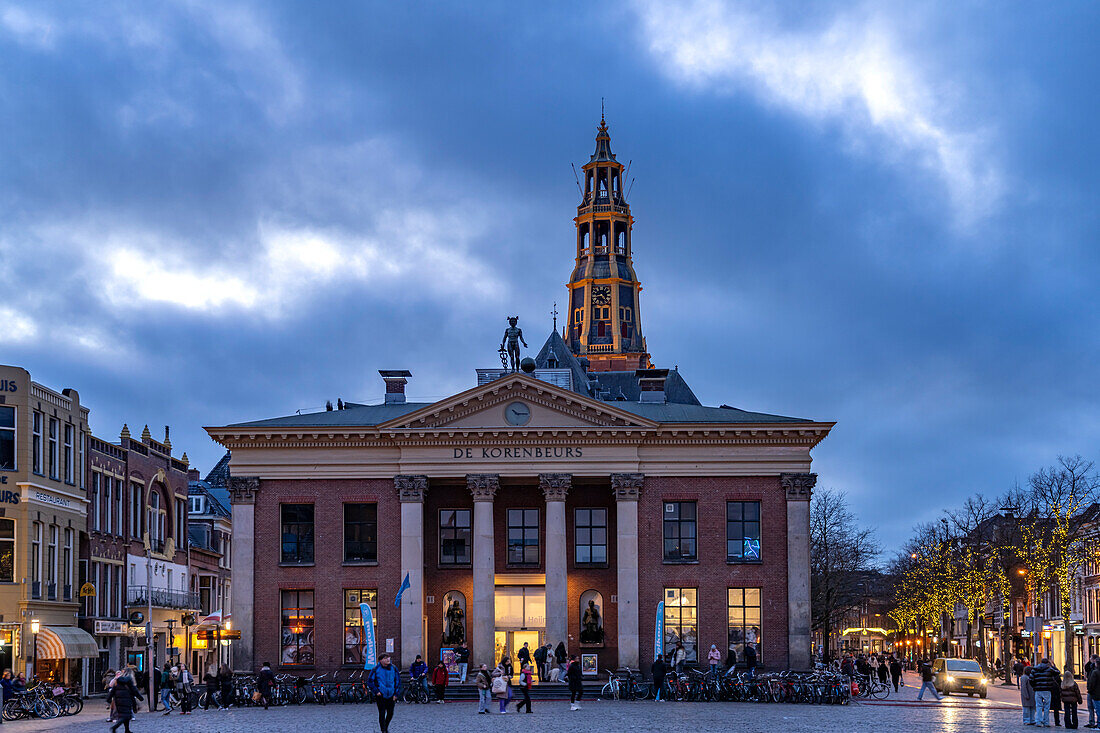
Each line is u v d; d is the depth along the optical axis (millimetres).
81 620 81750
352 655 73375
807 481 73812
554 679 69812
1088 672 50688
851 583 127062
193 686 68125
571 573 75875
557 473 73625
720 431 73688
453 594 76188
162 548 97938
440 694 65938
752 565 73562
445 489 76938
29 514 74000
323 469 74562
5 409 73688
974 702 67562
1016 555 105438
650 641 73188
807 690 63844
